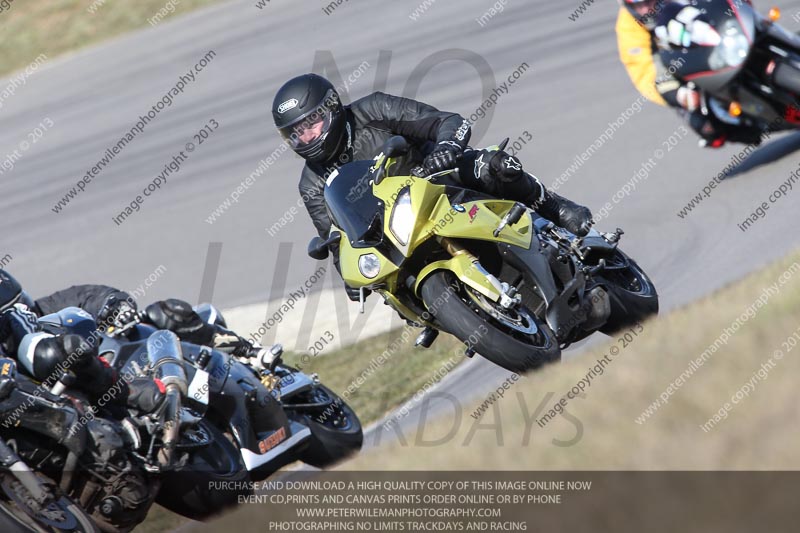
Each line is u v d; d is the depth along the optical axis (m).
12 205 53.91
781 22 47.91
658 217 31.97
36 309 21.03
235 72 66.56
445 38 61.88
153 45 76.75
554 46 55.78
